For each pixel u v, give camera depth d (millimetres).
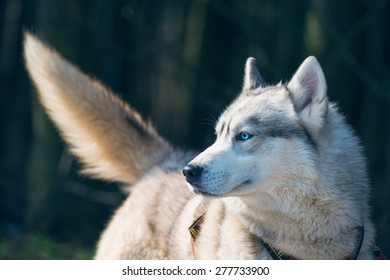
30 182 22719
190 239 11383
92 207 22391
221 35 25469
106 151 13500
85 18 22266
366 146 22359
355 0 21297
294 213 10273
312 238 10297
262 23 23281
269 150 10250
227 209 10734
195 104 25156
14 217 25312
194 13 25656
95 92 13445
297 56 21828
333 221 10242
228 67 25250
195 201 11773
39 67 13422
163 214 12133
